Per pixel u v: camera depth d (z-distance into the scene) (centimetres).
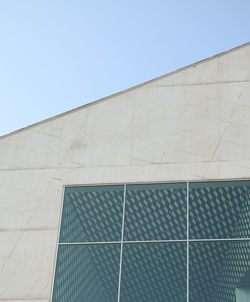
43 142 2064
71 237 1906
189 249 1822
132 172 1964
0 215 1969
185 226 1858
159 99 2064
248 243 1803
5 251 1912
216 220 1850
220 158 1931
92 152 2017
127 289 1797
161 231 1864
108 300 1789
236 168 1909
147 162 1969
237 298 1730
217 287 1753
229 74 2062
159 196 1920
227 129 1972
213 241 1822
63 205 1961
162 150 1978
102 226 1905
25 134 2086
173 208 1892
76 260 1869
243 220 1841
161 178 1938
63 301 1817
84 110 2092
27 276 1869
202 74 2078
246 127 1966
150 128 2020
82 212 1939
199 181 1916
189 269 1792
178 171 1938
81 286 1827
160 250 1838
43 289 1844
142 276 1808
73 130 2067
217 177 1906
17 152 2061
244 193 1877
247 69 2061
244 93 2023
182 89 2067
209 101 2028
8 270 1884
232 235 1822
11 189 2006
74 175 1995
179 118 2017
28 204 1977
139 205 1917
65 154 2031
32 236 1927
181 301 1753
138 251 1848
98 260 1855
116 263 1841
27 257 1897
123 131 2031
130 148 2000
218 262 1789
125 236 1877
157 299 1767
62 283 1844
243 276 1759
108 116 2067
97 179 1973
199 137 1975
